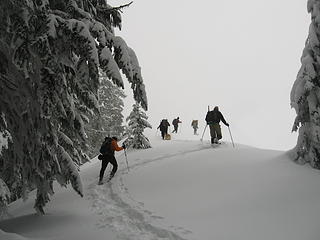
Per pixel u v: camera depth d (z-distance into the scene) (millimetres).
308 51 10227
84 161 18922
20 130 7414
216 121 16125
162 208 8117
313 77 9625
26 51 6031
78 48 6234
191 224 7000
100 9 7684
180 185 9609
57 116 7719
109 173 12672
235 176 9633
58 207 9266
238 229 6637
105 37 6363
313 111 9617
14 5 6297
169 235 6508
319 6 10000
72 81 7504
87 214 8320
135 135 18016
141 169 12172
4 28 6668
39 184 7699
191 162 11695
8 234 6648
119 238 6590
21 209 10047
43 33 6055
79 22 6109
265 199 7848
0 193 6582
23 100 7156
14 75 7066
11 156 7895
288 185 8438
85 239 6723
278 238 6188
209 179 9703
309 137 9930
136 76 6438
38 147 7223
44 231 7441
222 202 8031
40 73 6203
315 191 7902
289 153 10781
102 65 6066
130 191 9820
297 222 6664
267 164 10336
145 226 7086
